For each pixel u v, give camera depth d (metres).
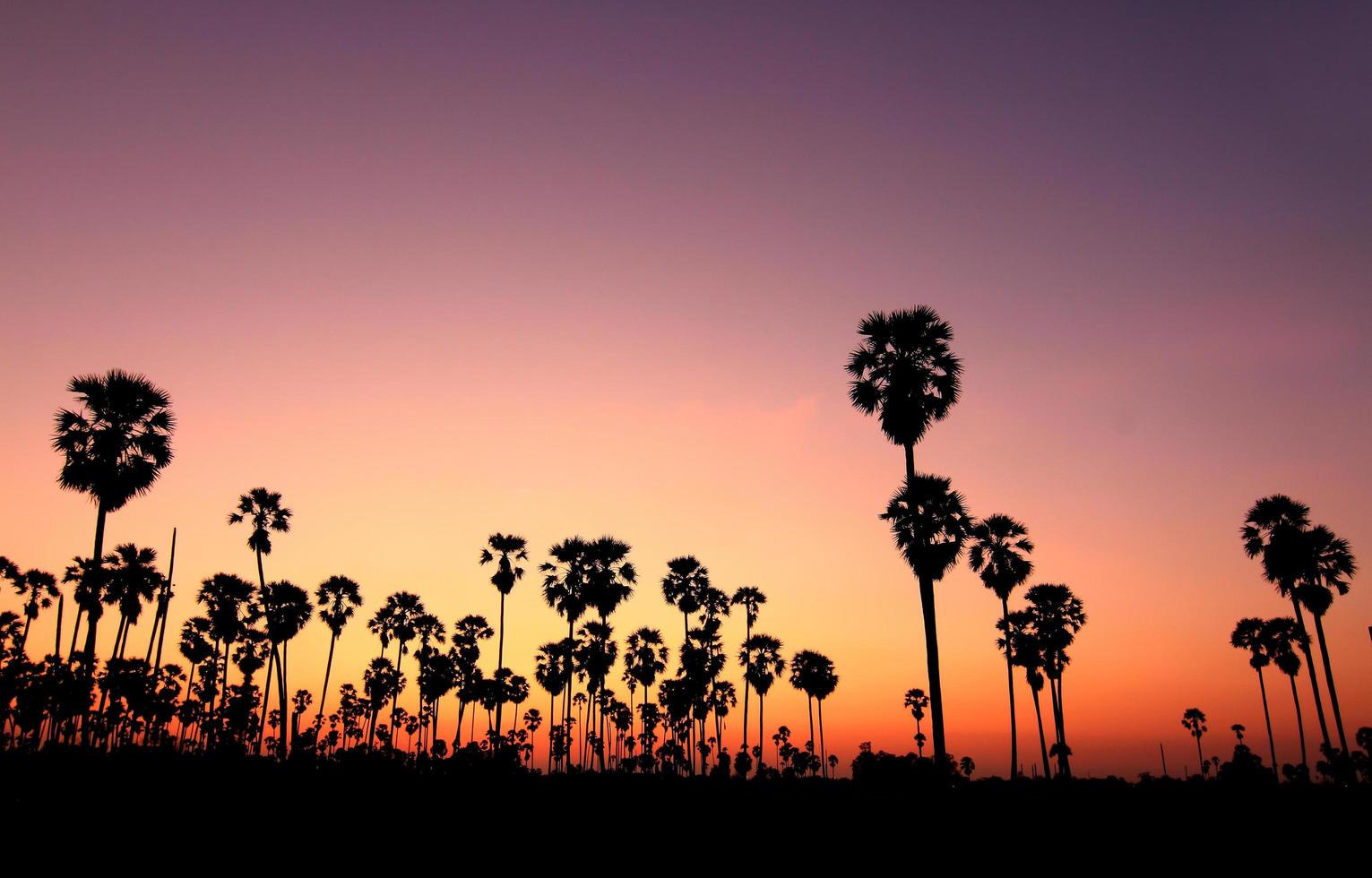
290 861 21.11
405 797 32.12
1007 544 48.94
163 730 63.44
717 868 21.00
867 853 22.47
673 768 57.72
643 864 21.53
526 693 84.56
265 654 66.94
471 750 42.97
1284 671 58.09
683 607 59.56
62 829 22.77
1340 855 21.05
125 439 32.91
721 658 63.06
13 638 65.56
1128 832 24.42
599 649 60.03
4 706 46.91
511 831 25.98
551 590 53.84
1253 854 21.34
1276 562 41.44
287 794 30.69
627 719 97.94
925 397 31.50
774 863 21.52
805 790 37.34
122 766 32.66
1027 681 53.66
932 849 22.70
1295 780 44.72
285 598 53.69
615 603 52.44
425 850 22.91
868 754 40.53
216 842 22.64
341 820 26.78
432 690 71.31
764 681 67.56
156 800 27.39
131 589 55.28
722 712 75.12
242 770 34.81
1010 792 35.91
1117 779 47.50
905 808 29.78
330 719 101.38
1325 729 41.25
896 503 32.47
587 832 25.81
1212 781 41.66
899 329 31.61
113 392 32.66
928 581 29.95
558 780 41.66
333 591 64.62
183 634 66.88
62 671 44.28
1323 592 40.56
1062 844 23.00
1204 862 20.61
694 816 28.89
